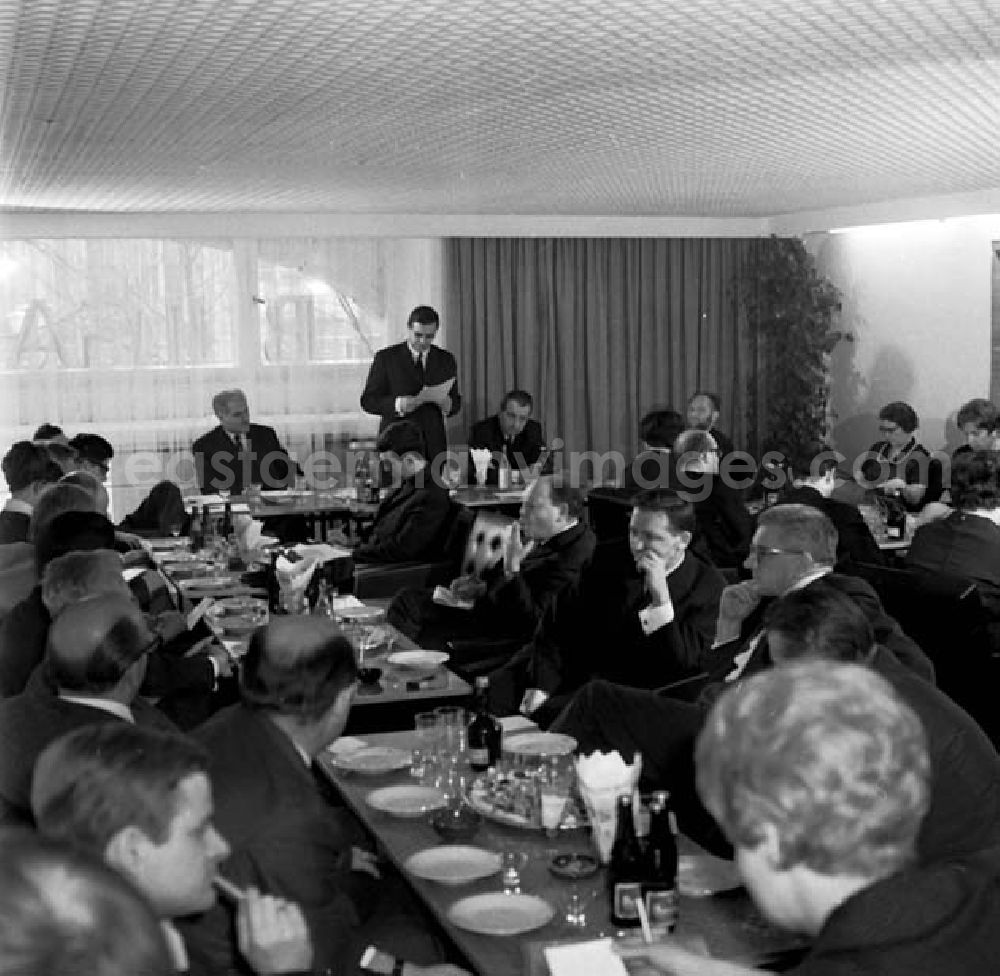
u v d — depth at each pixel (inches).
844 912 63.6
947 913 65.3
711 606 200.2
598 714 147.8
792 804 60.2
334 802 166.6
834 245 466.3
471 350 458.3
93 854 45.1
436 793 138.2
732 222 466.6
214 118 232.8
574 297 465.4
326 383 455.8
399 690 180.2
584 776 119.0
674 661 197.0
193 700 201.5
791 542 158.1
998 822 121.3
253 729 114.5
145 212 417.4
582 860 121.2
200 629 227.9
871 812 60.3
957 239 414.6
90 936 40.1
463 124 241.1
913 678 124.6
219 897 104.0
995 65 189.8
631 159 294.0
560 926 109.9
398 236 438.6
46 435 326.6
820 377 460.1
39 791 86.7
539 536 241.4
